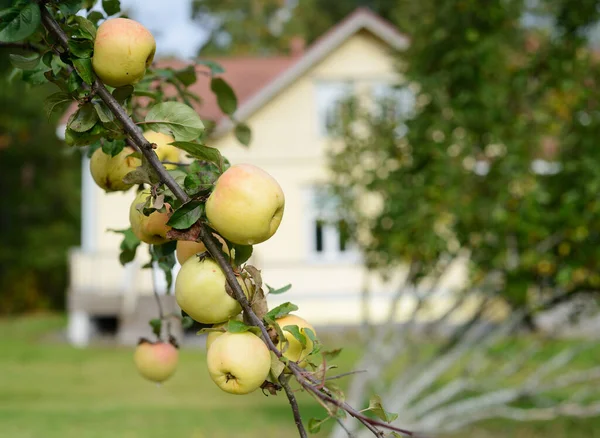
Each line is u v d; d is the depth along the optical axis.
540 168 5.50
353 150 5.97
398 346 5.73
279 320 1.31
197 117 1.38
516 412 5.77
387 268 5.93
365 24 15.22
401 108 6.02
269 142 15.58
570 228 4.95
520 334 7.98
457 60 5.34
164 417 8.16
